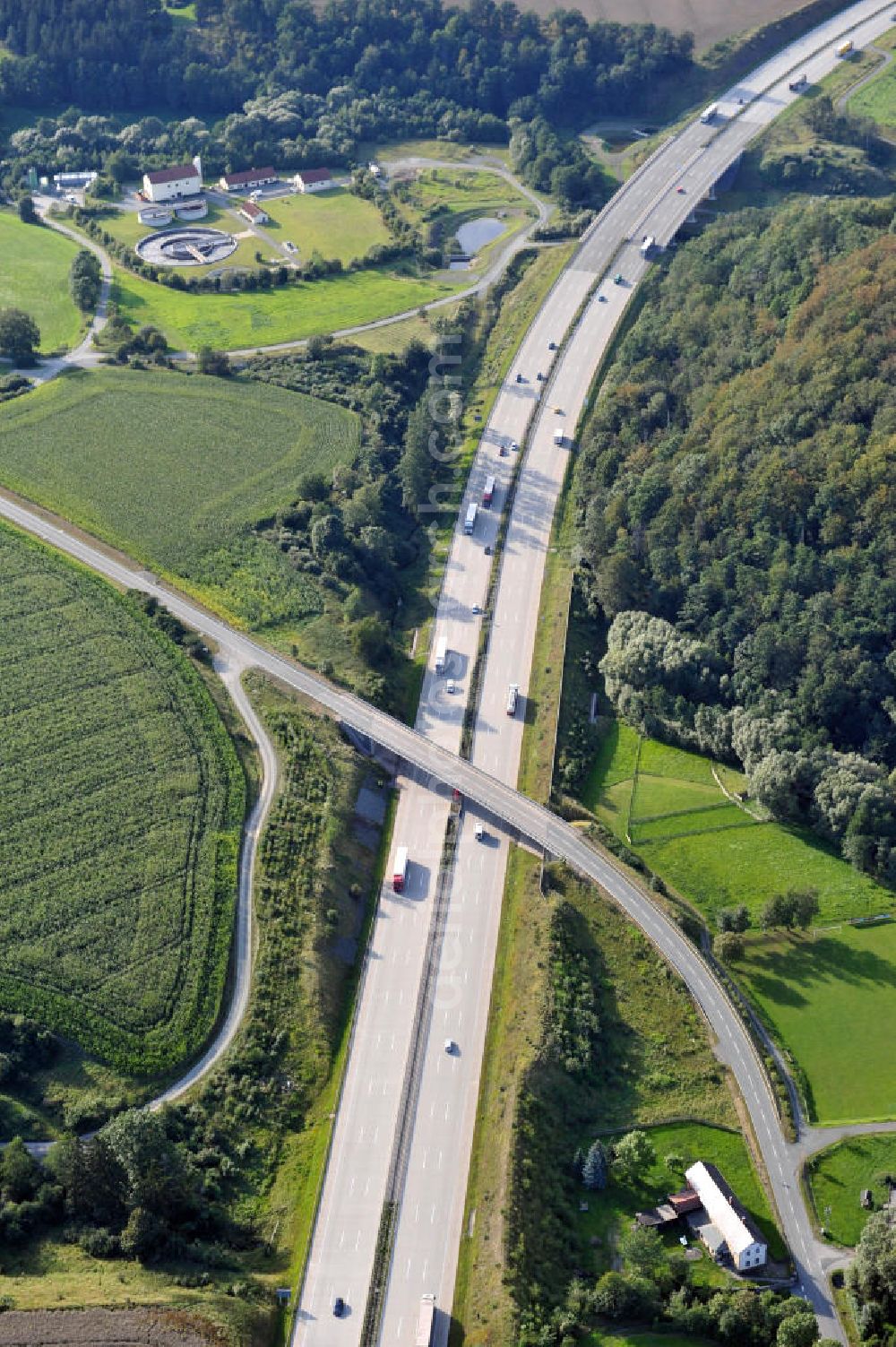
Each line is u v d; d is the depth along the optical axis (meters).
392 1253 153.38
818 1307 151.12
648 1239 152.50
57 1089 166.62
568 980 183.75
